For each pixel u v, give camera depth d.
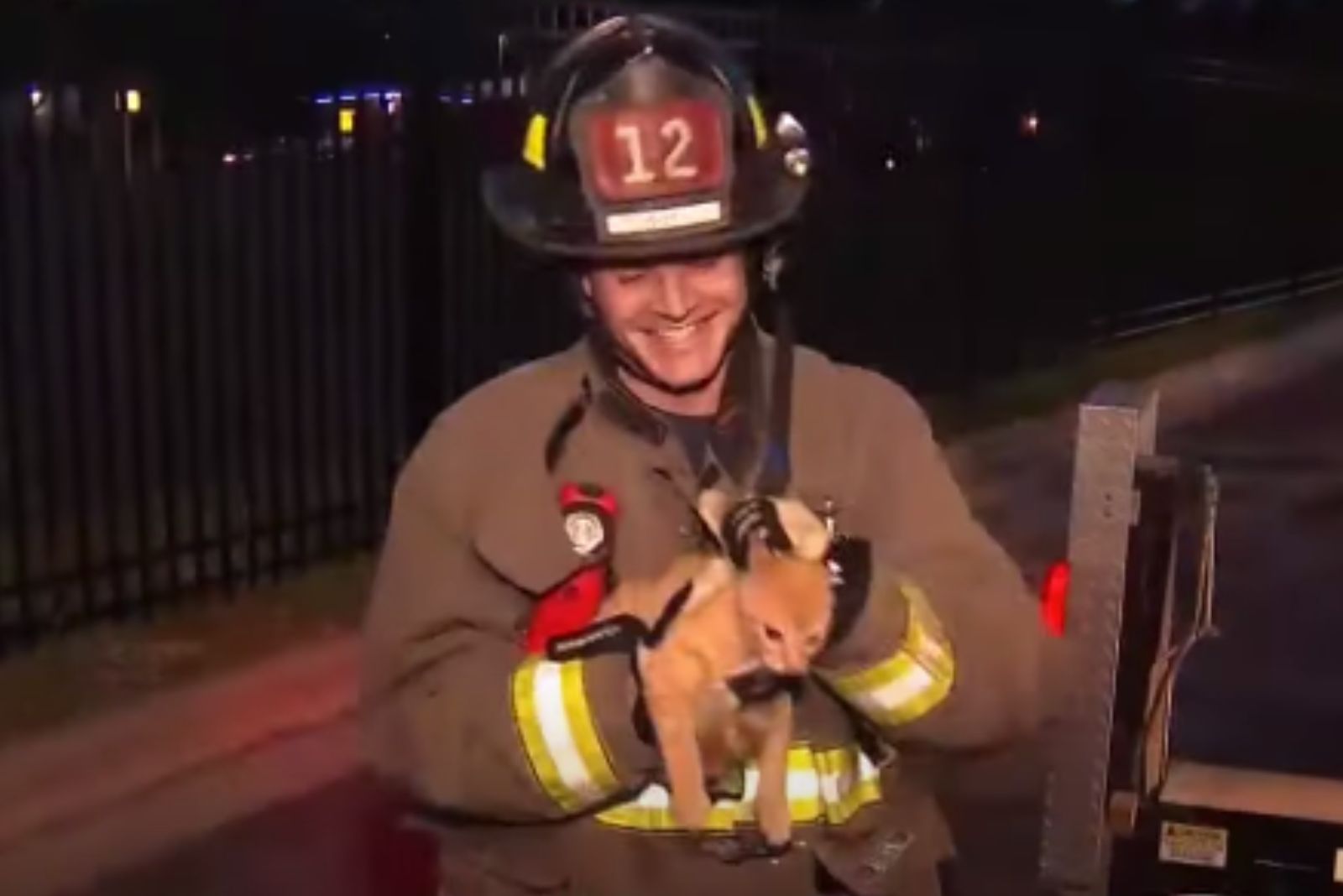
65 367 8.53
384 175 8.50
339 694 6.39
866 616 1.63
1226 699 6.62
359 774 5.58
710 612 1.61
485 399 1.82
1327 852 2.76
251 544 7.77
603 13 9.55
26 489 8.26
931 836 1.91
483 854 1.82
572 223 1.71
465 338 8.85
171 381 7.98
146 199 7.60
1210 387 15.34
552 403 1.80
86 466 7.51
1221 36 26.16
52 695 6.30
